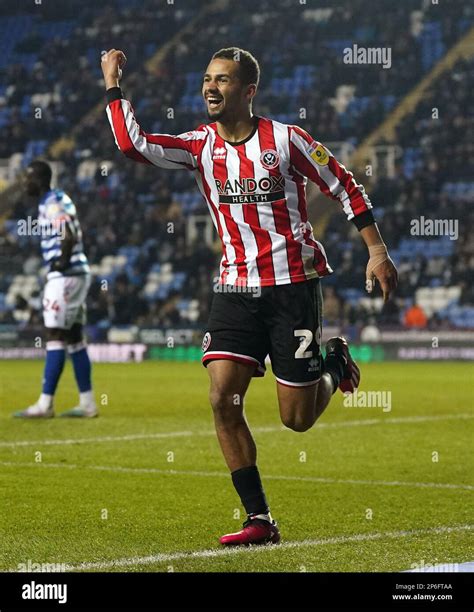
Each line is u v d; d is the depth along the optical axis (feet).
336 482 49.80
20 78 223.10
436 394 99.76
